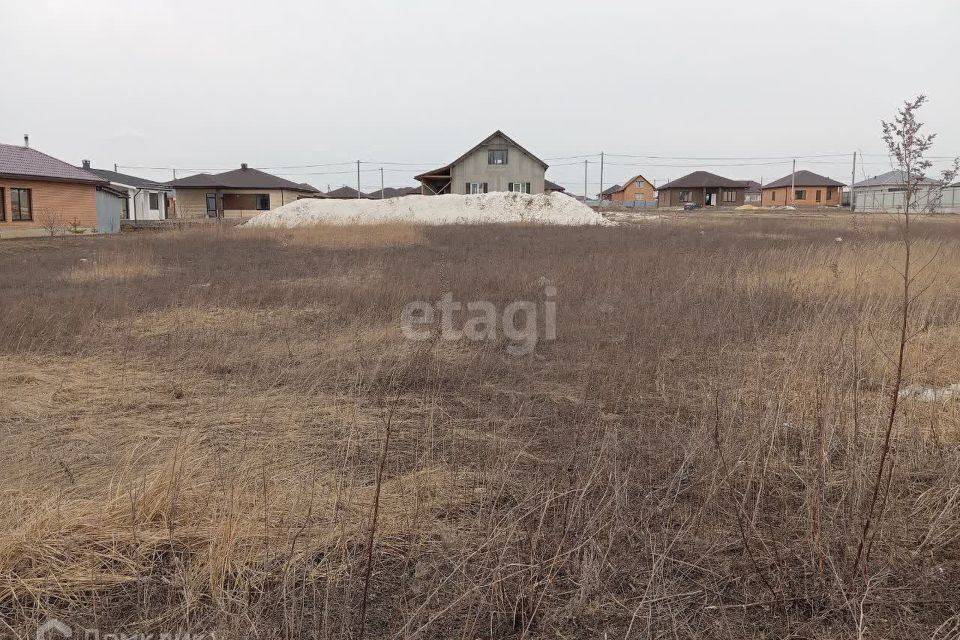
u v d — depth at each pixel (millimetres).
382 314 8016
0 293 10289
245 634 2326
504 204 34812
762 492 3295
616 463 3467
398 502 3258
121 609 2514
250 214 50750
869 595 2527
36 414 4633
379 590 2654
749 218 37000
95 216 28750
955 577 2674
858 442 3740
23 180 24766
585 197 73000
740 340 6246
